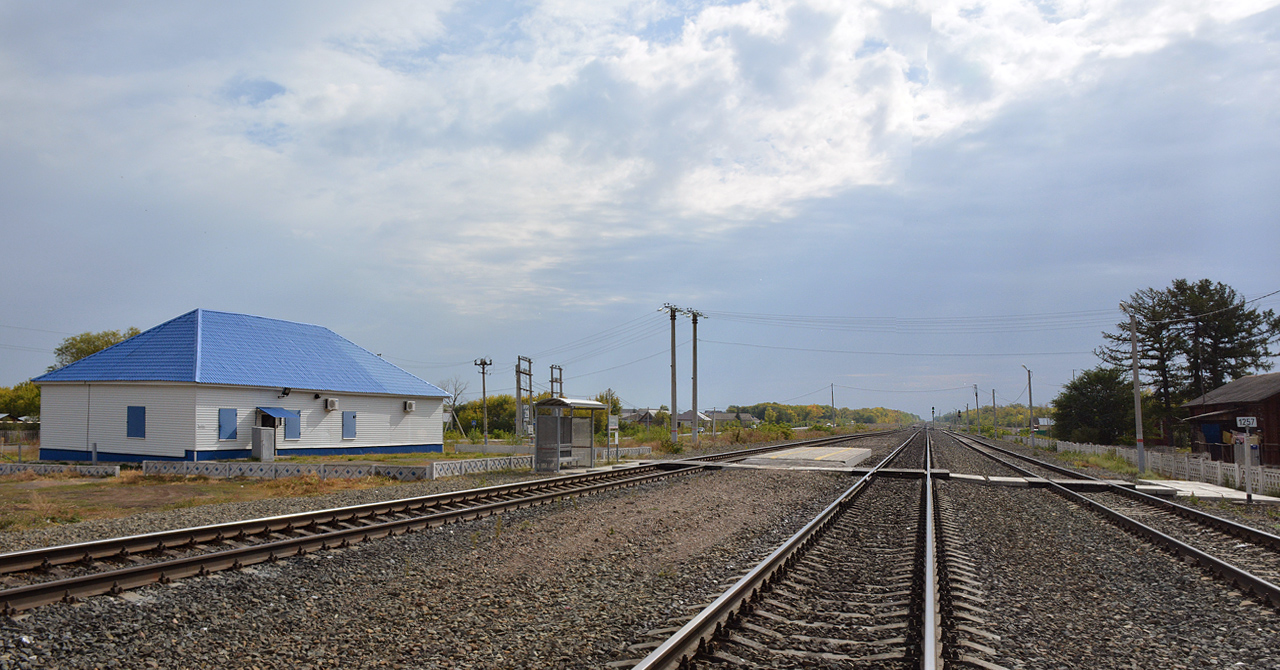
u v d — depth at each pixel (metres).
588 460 29.48
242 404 33.50
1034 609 8.27
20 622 7.01
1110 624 7.81
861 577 9.66
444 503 16.34
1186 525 15.82
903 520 15.23
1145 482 26.98
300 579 9.26
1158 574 10.42
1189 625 7.80
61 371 34.66
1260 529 15.29
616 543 12.21
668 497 19.08
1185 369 56.69
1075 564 11.10
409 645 6.76
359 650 6.64
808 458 35.06
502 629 7.29
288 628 7.29
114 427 32.91
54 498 19.33
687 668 5.96
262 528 12.20
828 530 13.53
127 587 8.39
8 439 48.75
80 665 6.16
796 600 8.30
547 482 21.33
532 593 8.77
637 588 9.10
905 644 6.47
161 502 18.55
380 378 41.84
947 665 5.94
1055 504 19.36
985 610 7.93
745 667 6.04
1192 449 45.31
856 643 6.63
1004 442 81.94
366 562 10.34
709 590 8.86
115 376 32.66
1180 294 57.38
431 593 8.72
